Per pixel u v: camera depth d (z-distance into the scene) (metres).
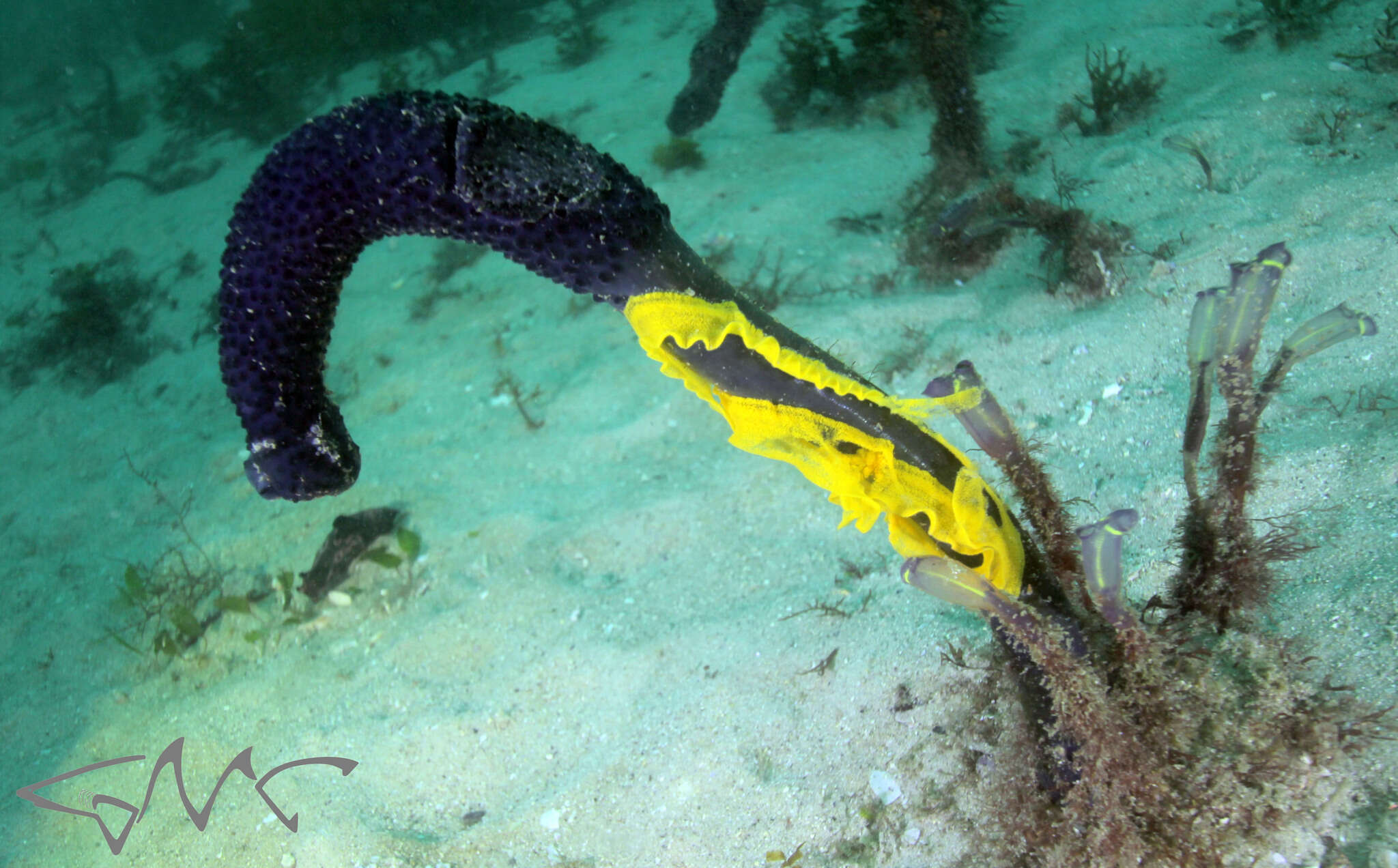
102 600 5.30
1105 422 3.71
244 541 5.23
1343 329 2.07
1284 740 2.10
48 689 4.71
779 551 3.83
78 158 14.52
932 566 1.93
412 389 6.15
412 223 1.60
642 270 1.59
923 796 2.65
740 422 1.77
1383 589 2.39
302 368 1.70
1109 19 7.58
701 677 3.33
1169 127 5.64
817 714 3.00
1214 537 2.36
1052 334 4.40
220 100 13.90
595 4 13.39
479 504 4.81
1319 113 5.05
